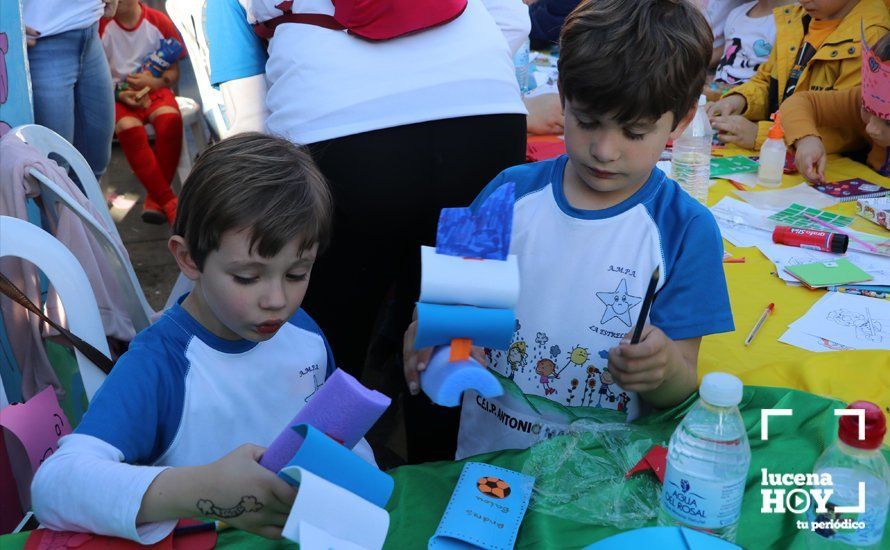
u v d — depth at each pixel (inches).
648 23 51.7
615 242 60.4
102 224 79.5
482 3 86.6
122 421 48.1
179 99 177.0
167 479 42.5
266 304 49.0
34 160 71.9
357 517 37.4
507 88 79.7
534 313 63.1
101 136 132.4
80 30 117.3
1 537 45.1
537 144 116.8
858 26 115.3
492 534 47.1
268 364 55.4
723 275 59.8
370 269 83.0
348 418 41.1
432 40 77.1
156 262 160.7
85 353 61.9
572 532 48.0
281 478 40.0
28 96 94.0
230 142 50.6
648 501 50.2
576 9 55.3
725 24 147.8
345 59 75.4
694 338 60.1
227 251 47.6
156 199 168.9
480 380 47.3
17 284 71.2
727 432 45.5
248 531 42.9
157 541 44.0
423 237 82.0
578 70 52.5
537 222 62.7
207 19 91.3
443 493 51.7
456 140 77.3
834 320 79.6
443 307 46.2
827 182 108.5
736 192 106.7
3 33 88.9
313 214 49.3
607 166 55.2
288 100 76.7
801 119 111.7
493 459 55.3
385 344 124.0
